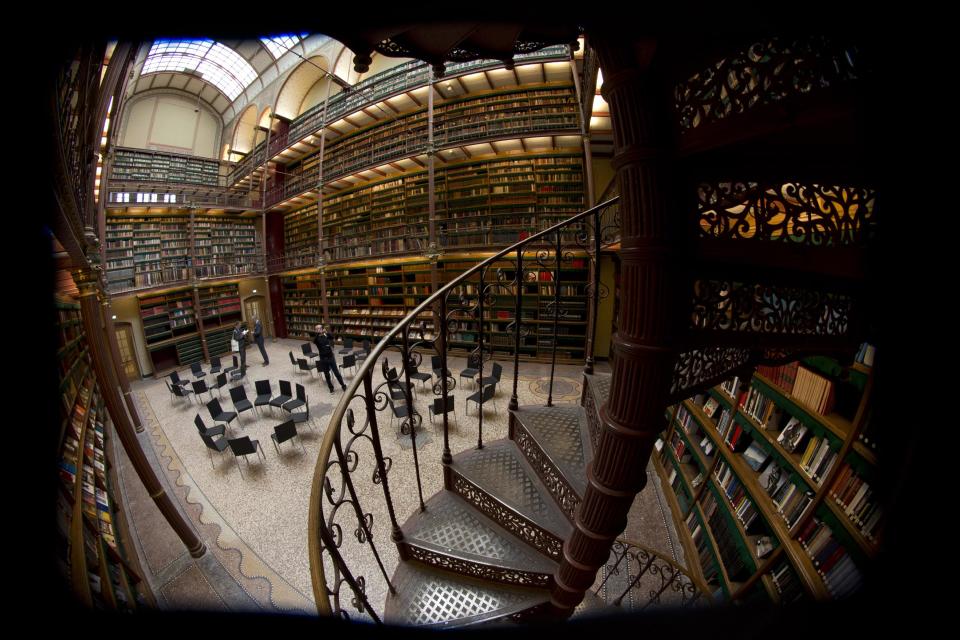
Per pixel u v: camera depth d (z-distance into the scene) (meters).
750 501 2.75
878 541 1.50
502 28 1.73
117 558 2.88
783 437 2.56
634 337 1.38
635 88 1.20
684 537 3.69
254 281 14.74
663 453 4.66
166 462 5.72
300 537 4.19
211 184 15.09
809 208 1.39
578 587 1.88
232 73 15.55
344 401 1.63
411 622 1.96
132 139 15.36
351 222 12.39
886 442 1.62
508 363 9.14
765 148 1.32
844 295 1.63
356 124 12.00
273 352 12.69
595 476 1.66
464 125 9.30
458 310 2.37
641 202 1.27
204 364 12.14
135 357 11.28
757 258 1.38
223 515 4.54
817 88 0.98
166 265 12.56
